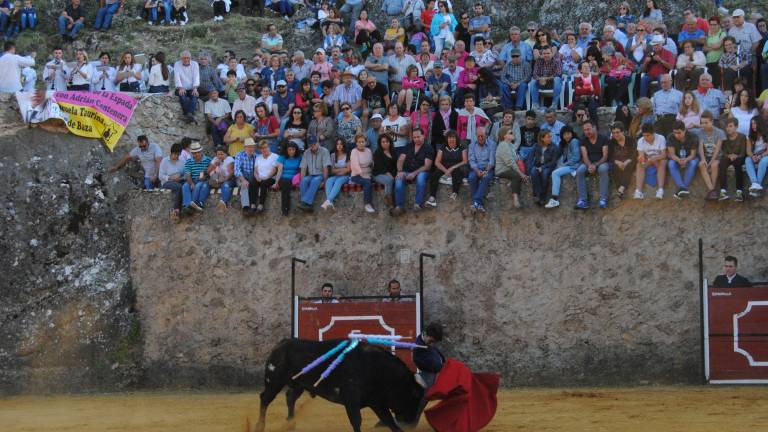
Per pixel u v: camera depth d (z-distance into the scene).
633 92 19.55
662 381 16.69
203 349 18.53
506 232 17.55
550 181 17.30
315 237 18.38
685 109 17.50
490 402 11.96
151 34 26.91
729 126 16.72
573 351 17.11
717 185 16.66
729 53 19.22
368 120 19.69
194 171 19.09
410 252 17.92
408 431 12.45
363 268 18.09
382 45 21.50
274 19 27.75
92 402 16.72
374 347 11.89
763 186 16.64
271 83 21.94
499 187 17.61
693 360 16.64
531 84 19.69
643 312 16.92
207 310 18.62
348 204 18.28
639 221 17.06
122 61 22.03
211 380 18.41
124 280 18.95
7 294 18.25
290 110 19.39
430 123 18.58
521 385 17.20
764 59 19.36
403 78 20.39
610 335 17.00
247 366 18.34
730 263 16.12
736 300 16.00
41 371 18.11
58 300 18.52
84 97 19.78
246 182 18.52
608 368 16.94
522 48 20.81
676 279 16.86
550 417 13.20
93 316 18.61
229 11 28.44
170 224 18.95
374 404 11.81
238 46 26.42
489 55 21.11
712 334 16.06
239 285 18.56
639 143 16.95
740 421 12.31
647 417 12.90
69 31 26.98
